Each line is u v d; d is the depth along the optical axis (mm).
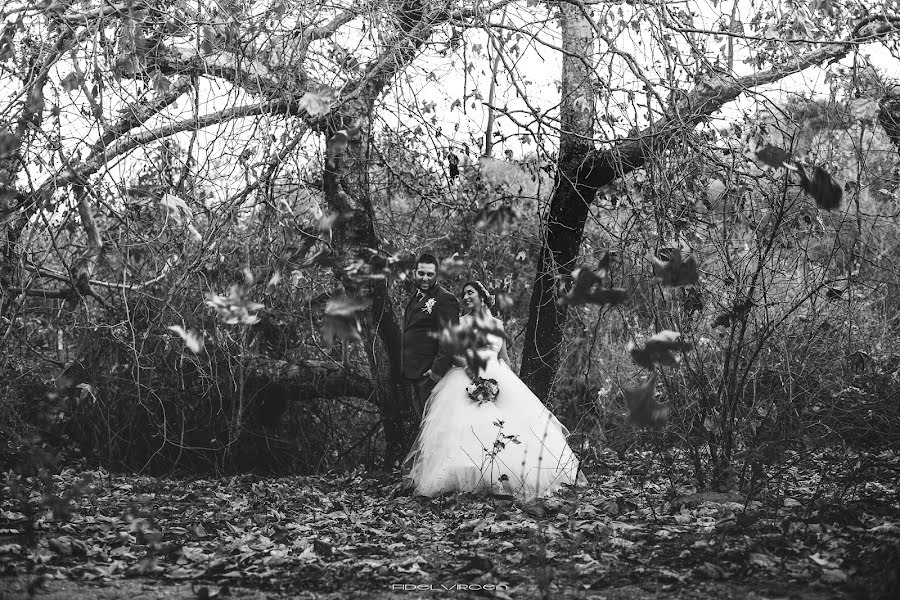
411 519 5531
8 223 6160
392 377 8664
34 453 5914
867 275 8219
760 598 3340
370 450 10102
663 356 3428
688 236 6840
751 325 6652
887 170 7793
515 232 9641
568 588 3633
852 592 3293
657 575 3770
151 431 8773
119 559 4316
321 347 8812
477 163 7773
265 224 6453
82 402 8375
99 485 7121
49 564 4113
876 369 7664
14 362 7875
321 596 3598
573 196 8328
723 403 6062
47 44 6027
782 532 4418
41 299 8156
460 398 6469
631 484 6711
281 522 5477
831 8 6473
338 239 7855
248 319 3789
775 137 6949
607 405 8664
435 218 9680
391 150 8102
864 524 4684
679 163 6527
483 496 6086
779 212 6059
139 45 5805
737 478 6086
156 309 7559
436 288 7438
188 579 3916
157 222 6531
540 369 8703
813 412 6586
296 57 6332
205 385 8695
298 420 9633
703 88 6926
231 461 9039
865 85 6797
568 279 7293
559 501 5676
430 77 6895
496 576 3863
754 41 6902
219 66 6469
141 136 6137
